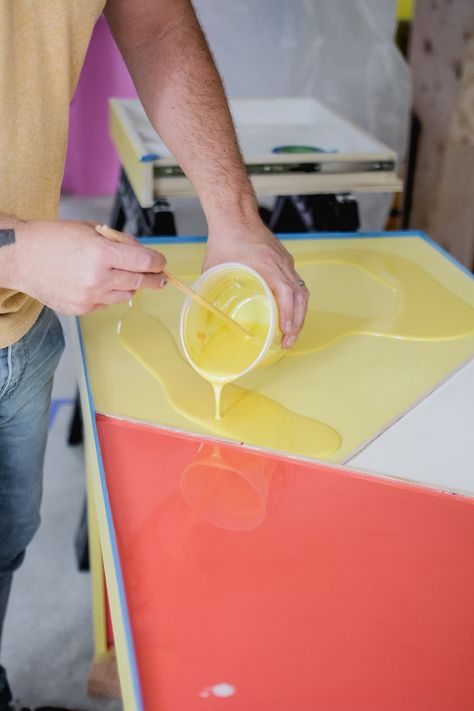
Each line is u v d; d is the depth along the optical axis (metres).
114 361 1.08
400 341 1.15
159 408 1.00
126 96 2.98
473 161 2.31
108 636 1.47
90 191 3.18
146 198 1.53
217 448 0.93
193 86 1.15
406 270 1.34
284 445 0.93
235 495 0.85
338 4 2.10
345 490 0.86
